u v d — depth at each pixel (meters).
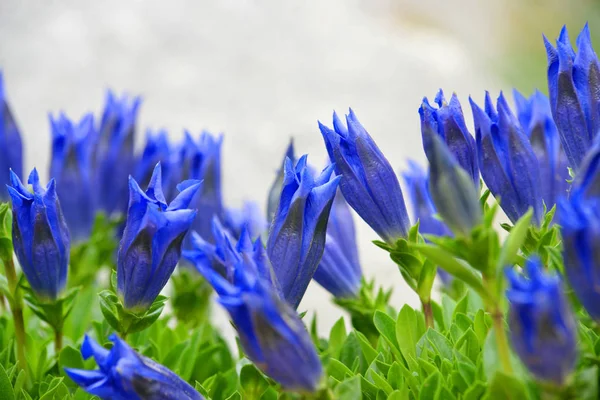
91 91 1.69
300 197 0.59
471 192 0.55
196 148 0.74
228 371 0.68
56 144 0.76
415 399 0.61
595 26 2.61
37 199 0.64
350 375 0.63
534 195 0.62
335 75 1.70
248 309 0.54
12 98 1.68
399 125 1.60
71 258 0.76
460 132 0.61
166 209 0.61
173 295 0.76
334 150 0.63
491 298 0.55
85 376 0.56
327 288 0.70
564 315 0.52
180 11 1.80
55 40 1.76
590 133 0.61
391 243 0.64
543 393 0.53
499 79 2.23
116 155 0.78
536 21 2.55
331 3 1.85
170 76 1.70
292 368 0.54
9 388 0.64
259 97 1.66
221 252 0.56
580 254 0.53
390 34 1.96
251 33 1.78
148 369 0.56
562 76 0.61
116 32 1.76
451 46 2.01
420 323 0.66
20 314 0.66
